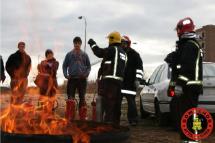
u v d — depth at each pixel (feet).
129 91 32.35
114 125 17.26
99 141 14.32
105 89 26.89
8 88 37.86
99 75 28.73
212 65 32.89
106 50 26.99
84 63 35.24
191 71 18.78
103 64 27.17
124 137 15.26
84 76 34.91
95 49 27.07
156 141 25.75
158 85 33.24
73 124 17.60
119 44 27.27
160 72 34.99
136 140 26.03
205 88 29.04
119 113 27.81
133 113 32.86
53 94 38.78
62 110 43.32
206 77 30.94
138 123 35.58
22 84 37.96
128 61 31.78
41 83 38.60
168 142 25.41
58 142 13.89
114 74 26.76
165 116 32.30
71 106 29.73
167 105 30.66
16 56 38.50
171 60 19.72
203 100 28.94
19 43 38.65
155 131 30.22
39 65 38.73
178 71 19.25
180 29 19.54
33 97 38.11
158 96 32.22
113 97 26.78
